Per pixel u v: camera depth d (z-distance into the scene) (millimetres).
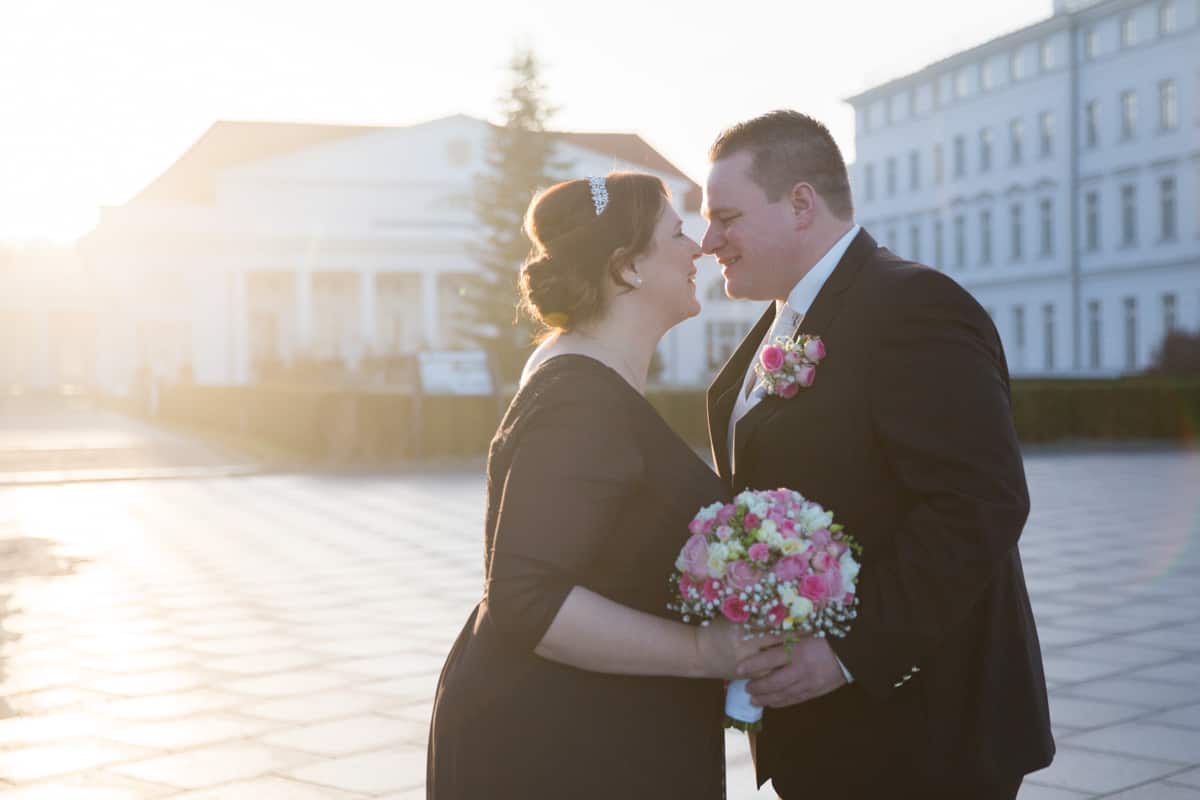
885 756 2527
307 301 62188
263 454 25000
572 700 2326
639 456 2355
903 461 2430
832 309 2604
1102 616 8156
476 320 43031
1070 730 5531
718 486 2504
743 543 2289
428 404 23000
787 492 2379
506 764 2328
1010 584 2590
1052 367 53062
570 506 2264
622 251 2453
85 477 20250
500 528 2277
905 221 62062
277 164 61469
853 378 2523
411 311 66875
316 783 4965
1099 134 50469
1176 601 8680
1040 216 53312
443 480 19547
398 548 11914
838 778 2580
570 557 2256
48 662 7176
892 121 62781
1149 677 6473
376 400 22750
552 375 2369
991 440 2365
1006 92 54688
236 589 9672
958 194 57969
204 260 61781
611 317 2502
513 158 42719
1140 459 23016
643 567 2381
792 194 2658
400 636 7840
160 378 44562
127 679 6742
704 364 64812
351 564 10922
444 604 8977
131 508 15969
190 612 8727
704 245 2783
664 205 2520
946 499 2352
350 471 21453
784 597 2232
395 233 62219
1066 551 11172
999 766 2492
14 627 8234
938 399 2395
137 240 62188
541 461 2277
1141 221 48656
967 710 2500
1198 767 4996
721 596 2271
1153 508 14641
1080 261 51469
